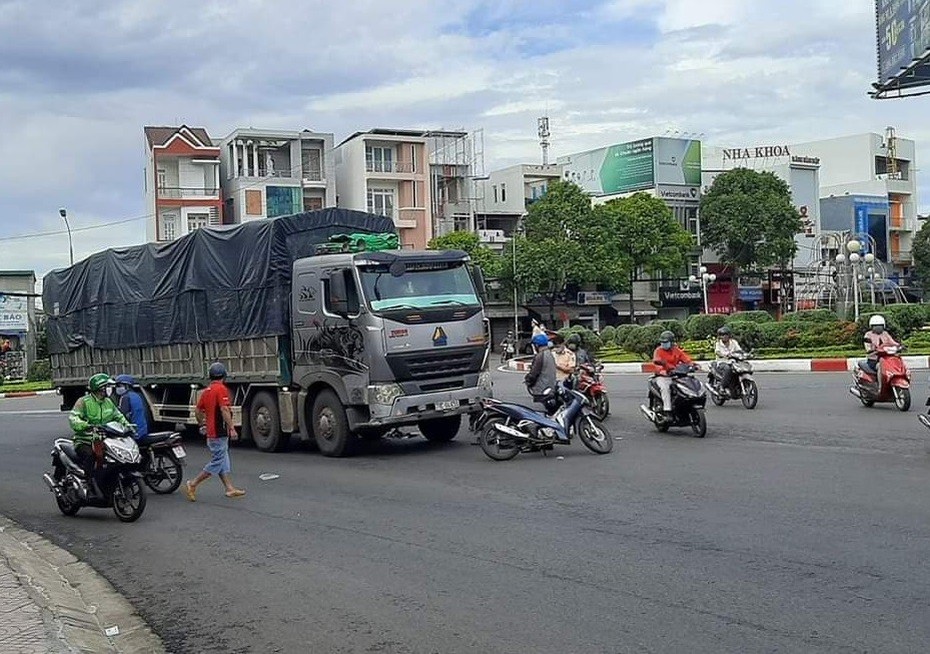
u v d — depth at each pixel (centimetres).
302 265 1592
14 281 6169
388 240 1633
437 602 709
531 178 7912
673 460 1294
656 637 599
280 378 1622
